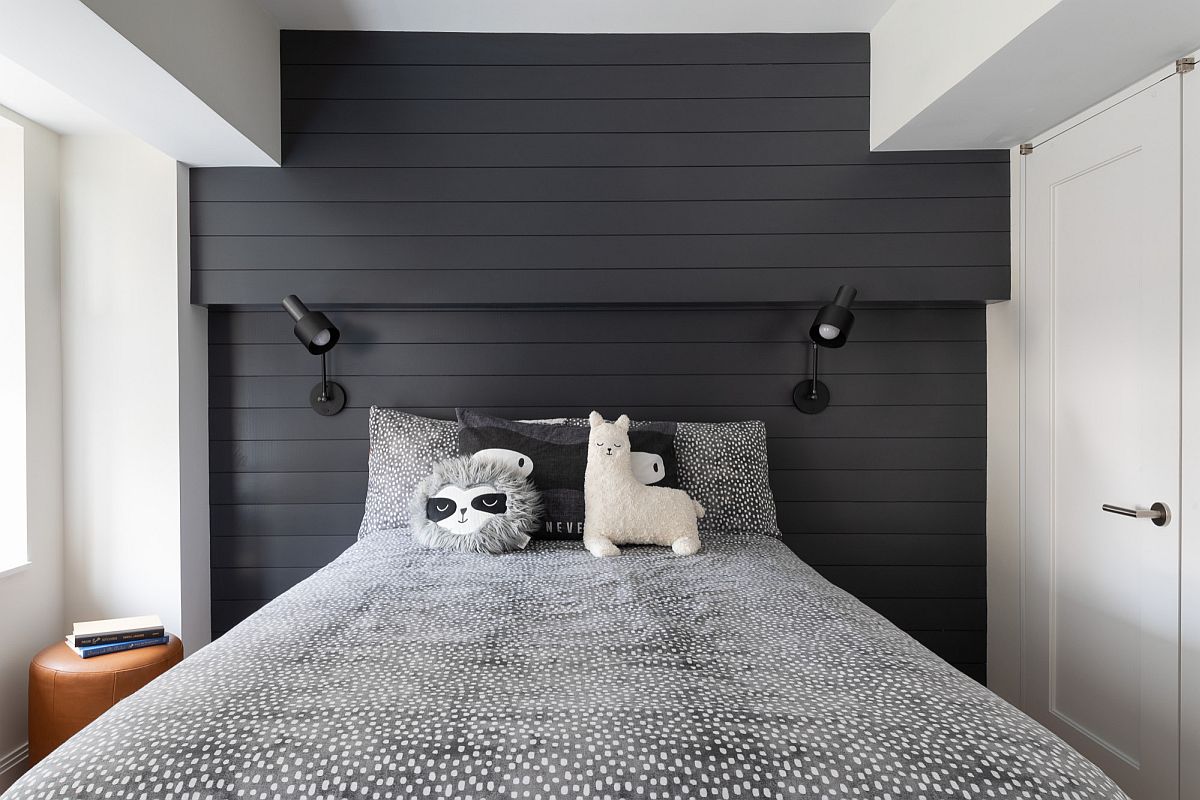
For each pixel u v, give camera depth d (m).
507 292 2.69
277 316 2.87
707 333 2.91
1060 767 1.06
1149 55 1.91
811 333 2.62
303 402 2.88
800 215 2.70
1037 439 2.58
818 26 2.65
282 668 1.32
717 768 1.04
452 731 1.11
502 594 1.76
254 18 2.45
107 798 1.01
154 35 1.84
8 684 2.44
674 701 1.19
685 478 2.51
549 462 2.40
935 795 1.01
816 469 2.92
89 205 2.65
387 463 2.57
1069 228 2.39
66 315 2.67
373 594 1.76
